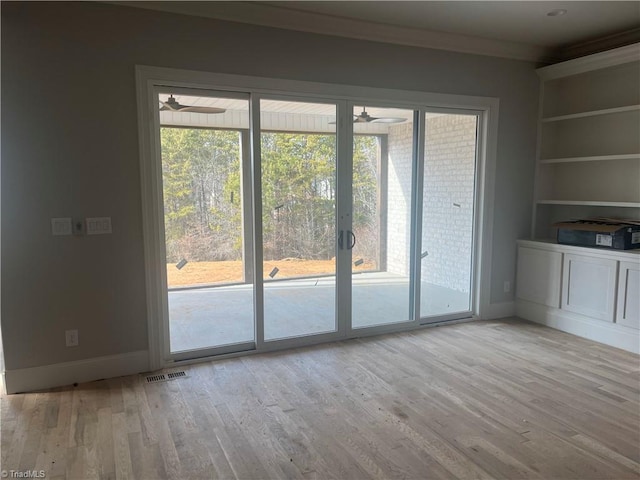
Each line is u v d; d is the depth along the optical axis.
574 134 4.61
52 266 3.07
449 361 3.59
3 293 2.97
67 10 2.94
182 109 3.40
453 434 2.54
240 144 3.61
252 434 2.55
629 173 4.18
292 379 3.26
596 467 2.25
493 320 4.68
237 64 3.42
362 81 3.86
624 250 3.79
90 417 2.73
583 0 3.25
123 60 3.11
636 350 3.71
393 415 2.75
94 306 3.22
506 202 4.63
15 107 2.88
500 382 3.20
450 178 4.41
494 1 3.27
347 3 3.31
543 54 4.53
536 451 2.38
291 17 3.48
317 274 3.97
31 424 2.65
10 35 2.82
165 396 3.00
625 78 4.15
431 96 4.14
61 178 3.03
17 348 3.03
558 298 4.32
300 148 3.77
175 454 2.36
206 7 3.24
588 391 3.06
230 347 3.74
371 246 4.14
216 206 3.60
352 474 2.20
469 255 4.62
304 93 3.67
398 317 4.35
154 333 3.40
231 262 3.72
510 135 4.55
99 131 3.10
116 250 3.23
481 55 4.30
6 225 2.93
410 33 3.90
